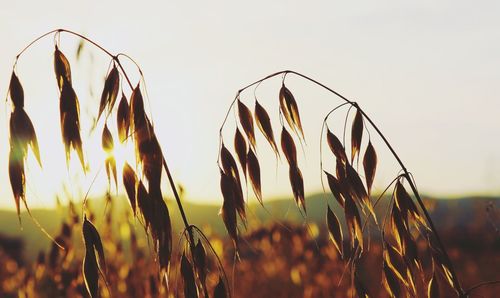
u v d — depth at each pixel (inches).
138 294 29.0
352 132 17.7
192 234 16.9
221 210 17.0
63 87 16.4
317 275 44.9
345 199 17.4
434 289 17.8
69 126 16.2
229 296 16.8
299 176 17.3
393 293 17.8
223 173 17.1
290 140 17.4
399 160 17.8
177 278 16.8
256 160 17.3
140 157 16.5
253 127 17.4
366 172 17.6
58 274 27.2
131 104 16.5
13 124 16.1
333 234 17.4
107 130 16.5
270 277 50.4
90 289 16.4
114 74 16.5
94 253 16.6
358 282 17.4
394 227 17.9
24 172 16.1
